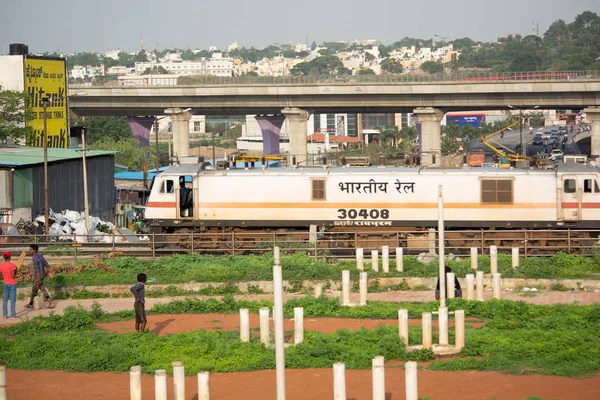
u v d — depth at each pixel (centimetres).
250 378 2750
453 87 12450
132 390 2325
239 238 5584
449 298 3781
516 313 3553
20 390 2669
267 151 14750
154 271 4622
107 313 3850
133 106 13975
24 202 6938
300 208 5459
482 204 5309
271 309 3828
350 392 2544
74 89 13812
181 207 5609
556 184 5259
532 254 5200
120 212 8775
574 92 12081
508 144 19150
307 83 13025
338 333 3225
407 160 5756
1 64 10056
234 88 13312
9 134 9419
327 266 4584
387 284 4322
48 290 4275
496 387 2562
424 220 5356
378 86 12744
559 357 2873
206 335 3269
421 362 2927
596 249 4809
